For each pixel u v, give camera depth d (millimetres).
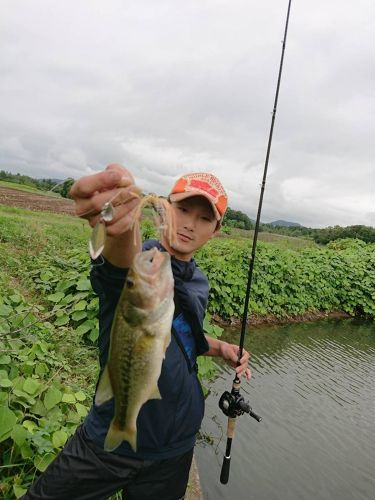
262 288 5777
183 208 1150
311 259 7691
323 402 3441
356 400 3562
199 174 1205
